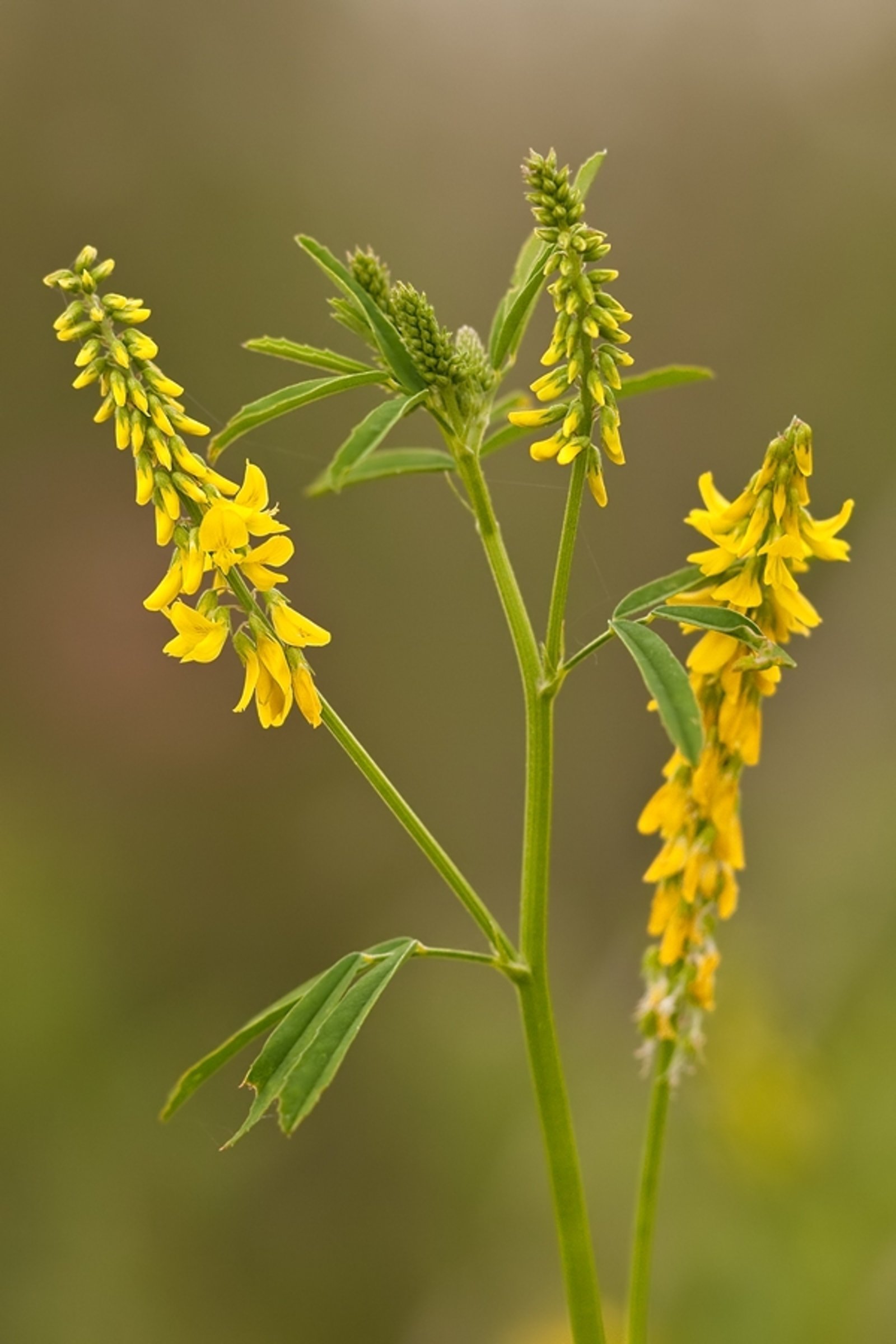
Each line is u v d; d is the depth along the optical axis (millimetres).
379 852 10398
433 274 11242
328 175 11008
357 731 10617
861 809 8570
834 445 11328
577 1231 2365
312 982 2340
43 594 9977
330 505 10578
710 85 11758
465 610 10844
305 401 2424
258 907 10000
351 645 10711
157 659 10047
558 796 10820
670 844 2604
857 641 10062
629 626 2336
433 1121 8539
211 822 10047
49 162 10328
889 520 10469
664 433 11500
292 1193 8164
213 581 2311
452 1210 8070
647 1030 2641
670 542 11328
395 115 11273
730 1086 6105
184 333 10461
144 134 10500
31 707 9867
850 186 11617
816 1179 6070
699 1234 6355
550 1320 6812
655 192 11766
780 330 11617
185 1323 7441
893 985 7137
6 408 10102
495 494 10805
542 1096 2383
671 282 11734
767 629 2488
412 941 2371
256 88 10820
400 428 10734
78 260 2229
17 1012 8344
